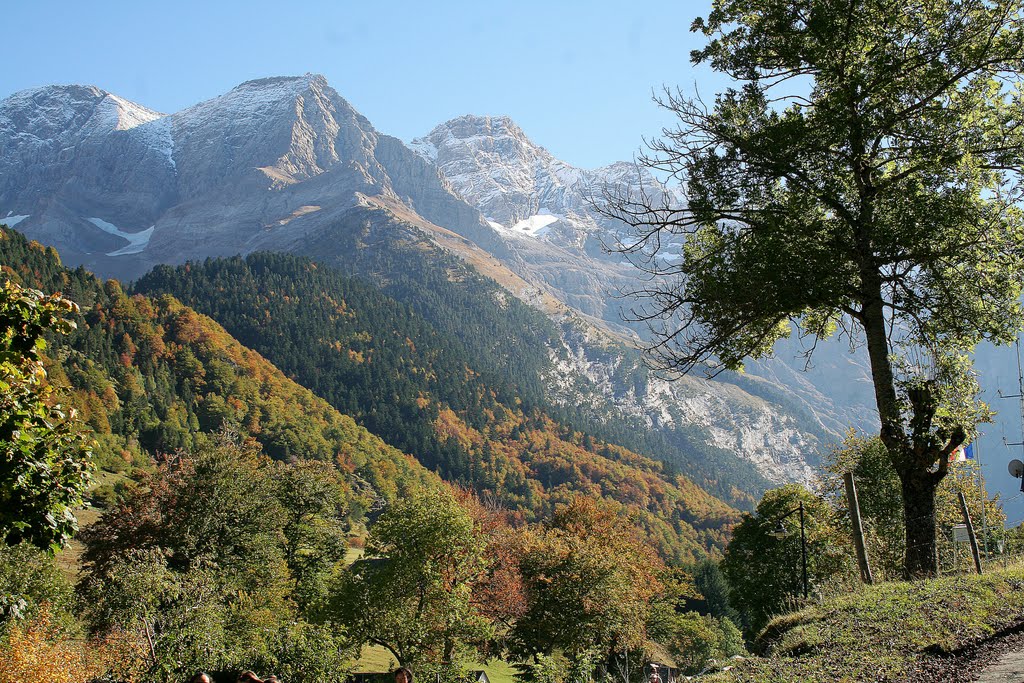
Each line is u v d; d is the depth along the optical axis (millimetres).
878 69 17594
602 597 52594
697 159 19047
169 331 191000
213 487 56406
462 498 75000
